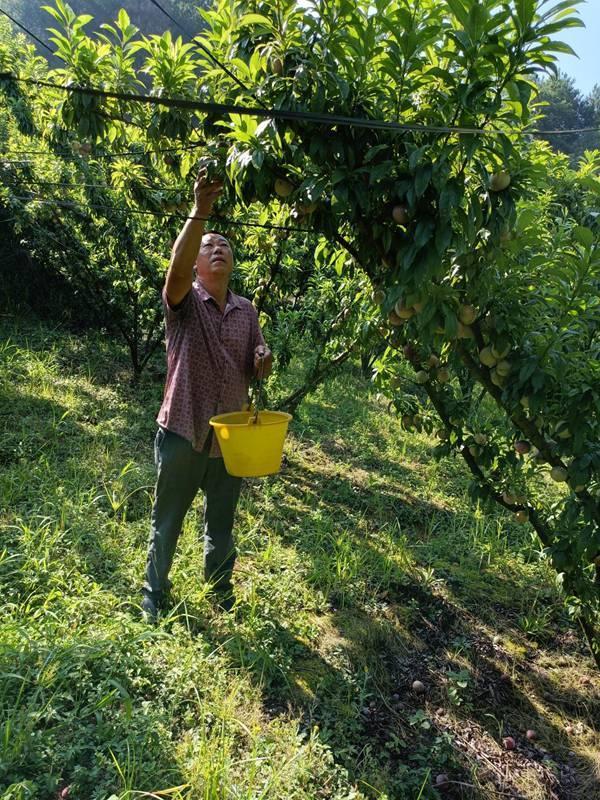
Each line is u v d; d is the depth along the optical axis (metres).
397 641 3.26
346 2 1.80
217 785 2.05
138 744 2.14
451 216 1.84
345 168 1.88
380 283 2.22
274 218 3.51
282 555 3.70
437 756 2.58
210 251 2.88
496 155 1.92
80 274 6.79
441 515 4.87
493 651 3.40
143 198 4.04
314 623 3.19
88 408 5.42
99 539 3.41
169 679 2.49
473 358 2.30
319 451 5.76
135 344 6.40
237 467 2.53
